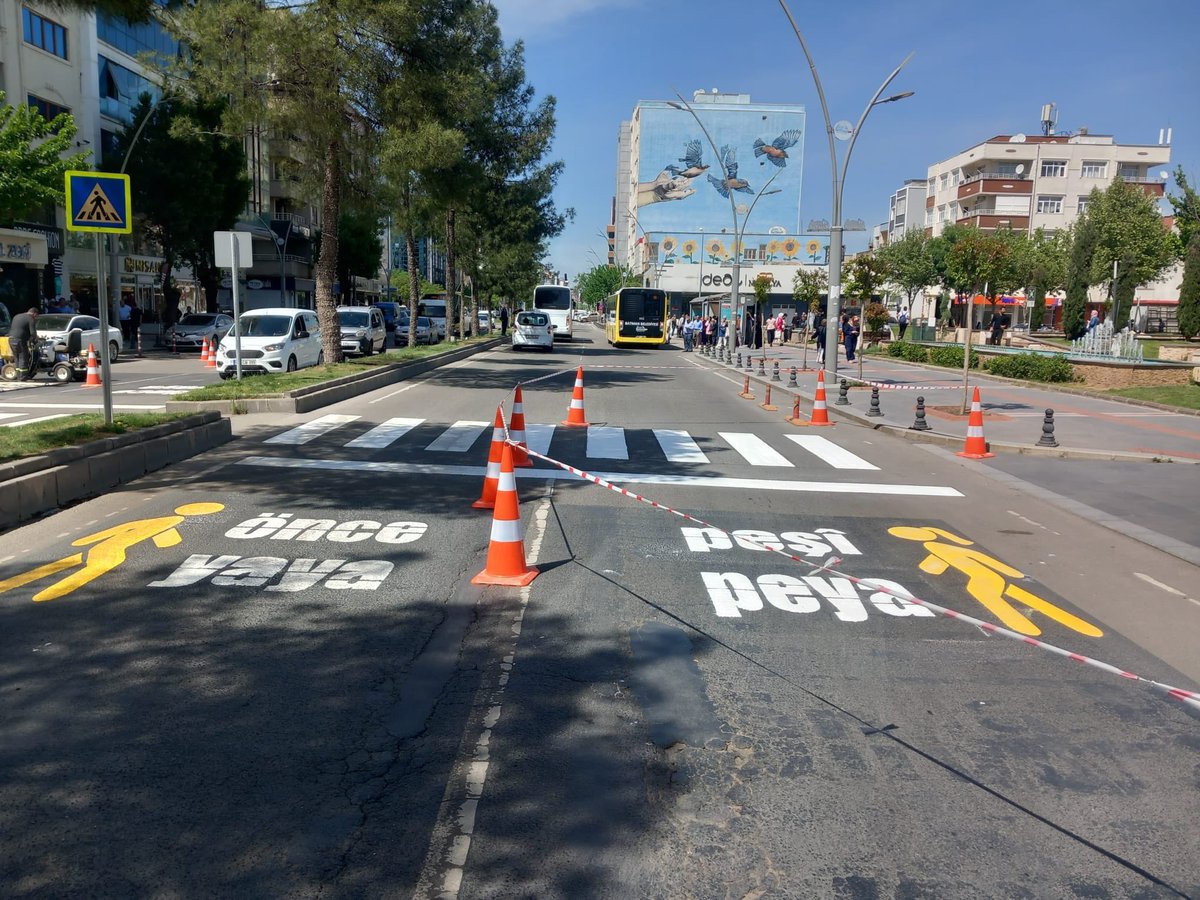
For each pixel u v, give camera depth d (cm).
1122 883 330
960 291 5900
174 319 4028
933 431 1460
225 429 1238
